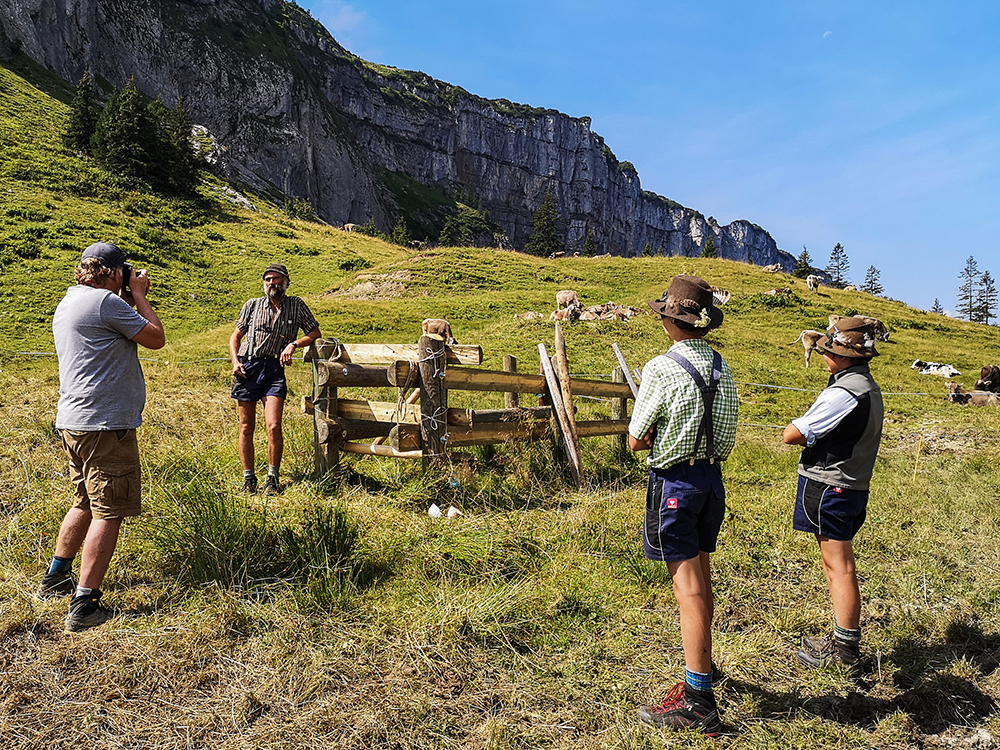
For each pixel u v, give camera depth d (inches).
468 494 195.9
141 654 109.6
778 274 1370.6
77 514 125.7
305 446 233.8
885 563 173.8
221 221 1429.6
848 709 110.9
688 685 102.3
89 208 1127.0
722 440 106.3
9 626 114.5
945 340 941.8
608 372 539.2
